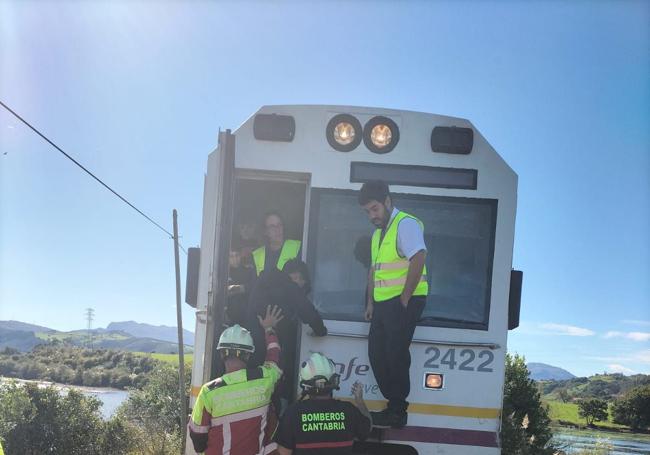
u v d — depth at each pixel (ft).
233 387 13.70
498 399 15.96
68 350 188.65
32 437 50.03
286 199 20.56
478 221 16.66
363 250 16.60
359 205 16.72
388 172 16.71
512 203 16.58
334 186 16.70
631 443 72.13
